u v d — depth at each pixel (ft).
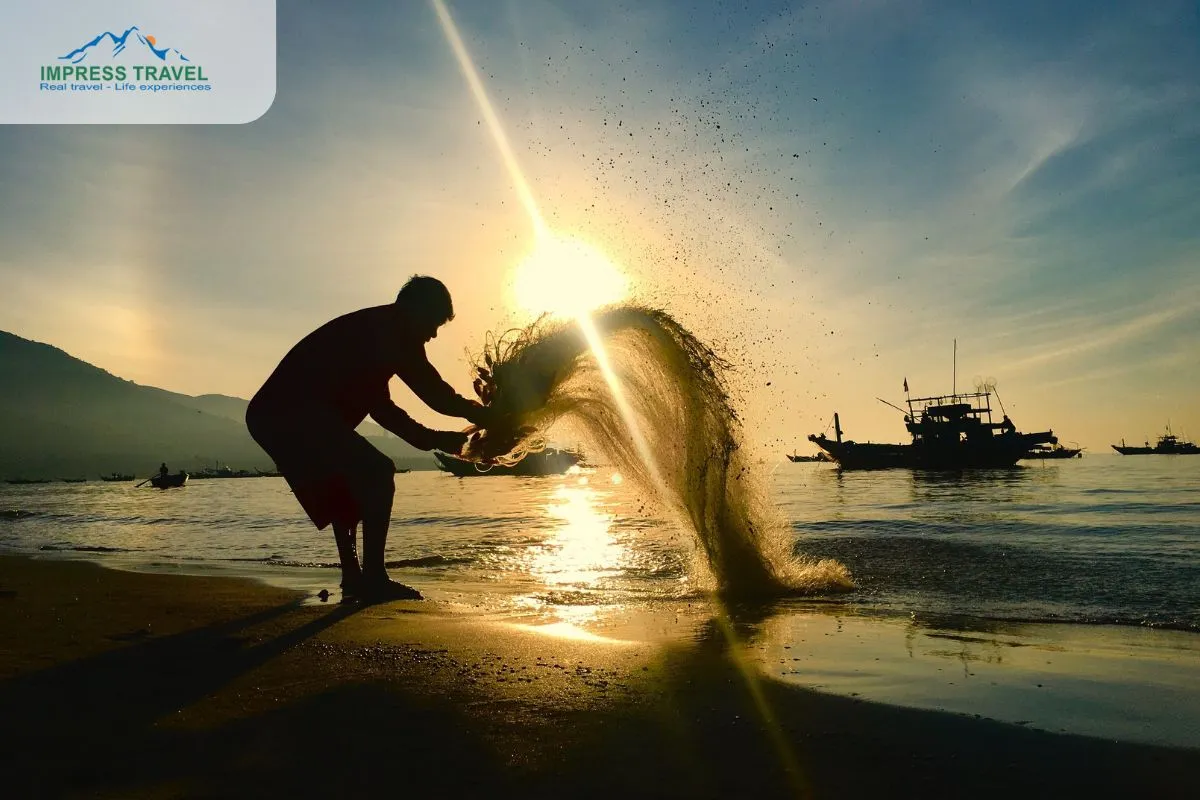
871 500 69.26
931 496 75.56
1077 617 16.56
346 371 16.42
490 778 7.47
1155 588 19.90
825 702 10.05
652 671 11.62
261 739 8.50
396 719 9.23
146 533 44.09
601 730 8.90
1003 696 10.38
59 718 9.22
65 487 239.30
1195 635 14.80
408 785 7.29
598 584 22.25
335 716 9.31
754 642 14.05
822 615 17.21
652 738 8.64
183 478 177.88
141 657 12.35
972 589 20.24
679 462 21.34
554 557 28.37
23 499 109.81
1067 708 9.81
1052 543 30.42
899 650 13.37
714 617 17.02
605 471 21.79
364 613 16.12
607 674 11.39
